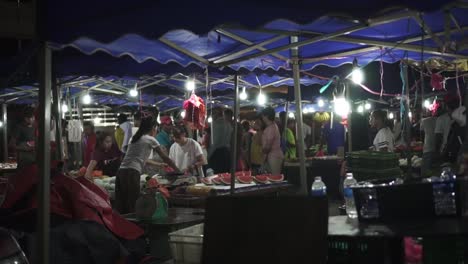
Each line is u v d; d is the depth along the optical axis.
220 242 3.03
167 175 7.18
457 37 5.18
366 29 4.89
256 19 3.23
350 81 9.16
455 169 5.15
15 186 4.44
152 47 5.14
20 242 4.03
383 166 6.10
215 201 3.11
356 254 3.02
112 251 4.29
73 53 6.04
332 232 2.98
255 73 7.23
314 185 4.54
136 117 9.98
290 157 11.59
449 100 7.84
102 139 9.28
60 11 3.36
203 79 9.46
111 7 3.31
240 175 7.39
